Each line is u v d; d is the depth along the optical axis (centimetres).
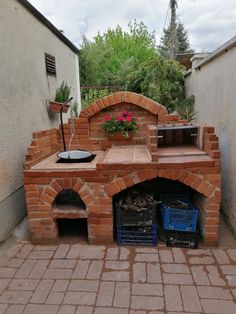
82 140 335
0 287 203
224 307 178
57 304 184
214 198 239
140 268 220
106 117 322
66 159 279
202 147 263
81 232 282
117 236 257
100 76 1259
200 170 235
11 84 288
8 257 241
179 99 598
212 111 359
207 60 370
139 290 195
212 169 233
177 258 233
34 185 252
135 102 318
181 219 248
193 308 177
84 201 251
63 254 244
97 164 241
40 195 254
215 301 183
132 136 331
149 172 240
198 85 461
